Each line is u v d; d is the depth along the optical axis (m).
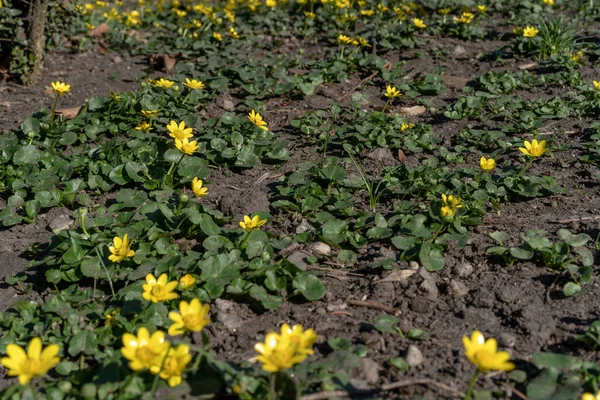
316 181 4.35
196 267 3.29
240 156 4.68
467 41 7.36
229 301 3.20
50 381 2.64
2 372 2.90
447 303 3.22
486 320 3.08
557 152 4.74
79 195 4.18
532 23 7.62
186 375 2.57
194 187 3.79
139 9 9.55
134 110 5.40
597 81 5.97
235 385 2.44
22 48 6.38
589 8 8.05
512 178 4.16
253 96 5.97
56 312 3.11
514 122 5.24
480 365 2.22
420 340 2.94
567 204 4.09
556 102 5.34
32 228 4.09
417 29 7.61
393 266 3.46
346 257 3.55
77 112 5.64
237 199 4.18
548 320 3.04
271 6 8.35
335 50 7.22
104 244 3.49
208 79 6.11
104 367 2.63
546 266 3.44
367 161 4.75
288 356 2.26
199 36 7.79
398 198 4.17
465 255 3.59
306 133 5.14
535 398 2.54
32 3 6.33
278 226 3.93
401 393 2.61
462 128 5.23
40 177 4.46
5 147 4.71
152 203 3.91
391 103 5.82
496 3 8.33
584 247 3.60
